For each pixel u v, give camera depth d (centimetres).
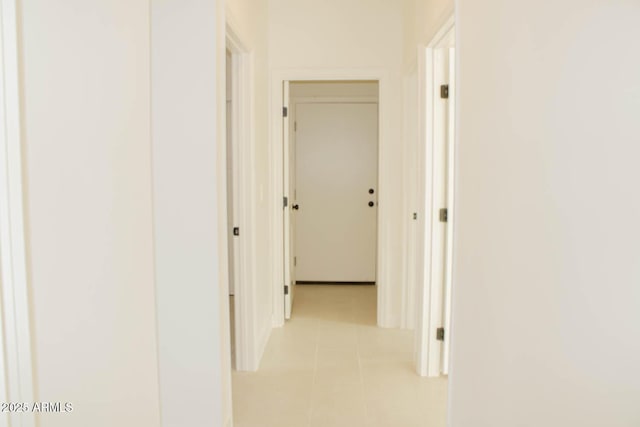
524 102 121
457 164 177
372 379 271
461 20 173
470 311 162
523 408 122
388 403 241
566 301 103
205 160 186
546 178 110
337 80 359
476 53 157
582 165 97
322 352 312
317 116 479
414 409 235
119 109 107
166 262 190
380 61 350
